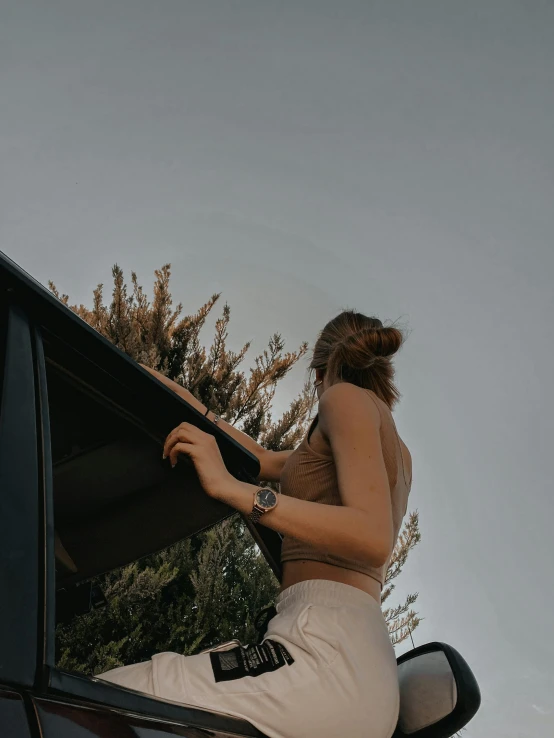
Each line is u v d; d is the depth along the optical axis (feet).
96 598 6.74
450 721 4.79
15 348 3.51
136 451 5.42
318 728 4.30
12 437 3.16
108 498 5.90
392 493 5.67
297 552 5.39
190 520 6.21
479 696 4.80
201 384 16.87
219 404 16.70
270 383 17.10
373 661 4.65
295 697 4.31
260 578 14.53
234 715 4.18
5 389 3.28
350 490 5.07
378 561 4.97
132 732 3.02
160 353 16.83
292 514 4.84
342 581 5.14
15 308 3.73
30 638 2.76
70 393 4.64
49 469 3.32
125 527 6.23
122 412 4.87
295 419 16.80
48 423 3.48
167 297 17.21
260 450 7.66
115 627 12.58
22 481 3.09
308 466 5.74
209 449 5.01
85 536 6.27
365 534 4.88
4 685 2.57
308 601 4.94
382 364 6.33
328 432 5.48
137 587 12.46
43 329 3.94
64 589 6.60
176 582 14.19
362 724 4.44
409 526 16.10
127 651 12.55
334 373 6.41
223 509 6.10
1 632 2.66
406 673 5.19
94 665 11.79
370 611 4.99
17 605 2.78
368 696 4.49
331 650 4.56
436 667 5.03
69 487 5.72
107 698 3.06
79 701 2.88
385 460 5.63
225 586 13.71
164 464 5.61
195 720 3.71
